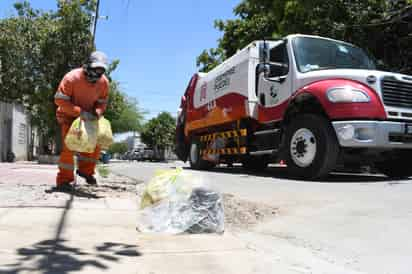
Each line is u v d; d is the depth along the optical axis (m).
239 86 11.18
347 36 13.82
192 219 4.00
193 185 4.16
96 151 6.59
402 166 9.13
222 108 12.12
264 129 10.55
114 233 3.77
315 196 6.08
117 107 28.78
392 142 7.79
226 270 2.90
